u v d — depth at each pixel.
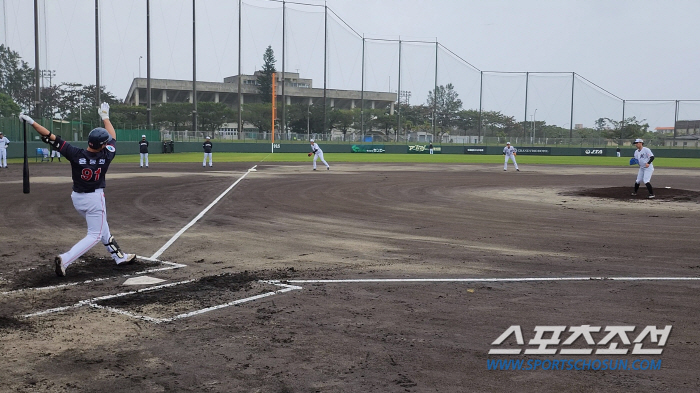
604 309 6.08
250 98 121.62
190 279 7.32
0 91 82.69
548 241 10.35
